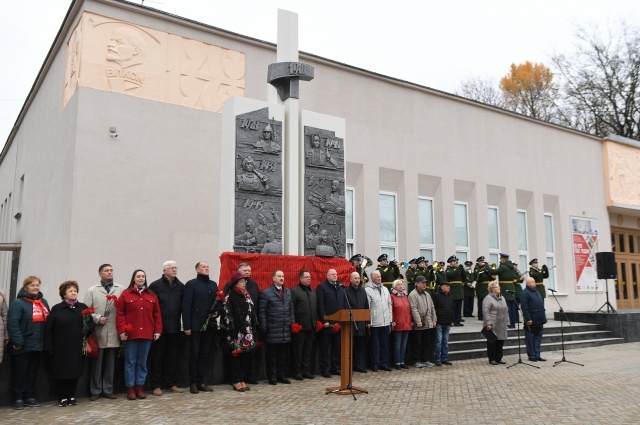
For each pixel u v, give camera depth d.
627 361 14.09
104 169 14.41
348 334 9.61
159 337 9.47
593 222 26.52
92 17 14.76
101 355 9.20
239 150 12.09
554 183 25.09
